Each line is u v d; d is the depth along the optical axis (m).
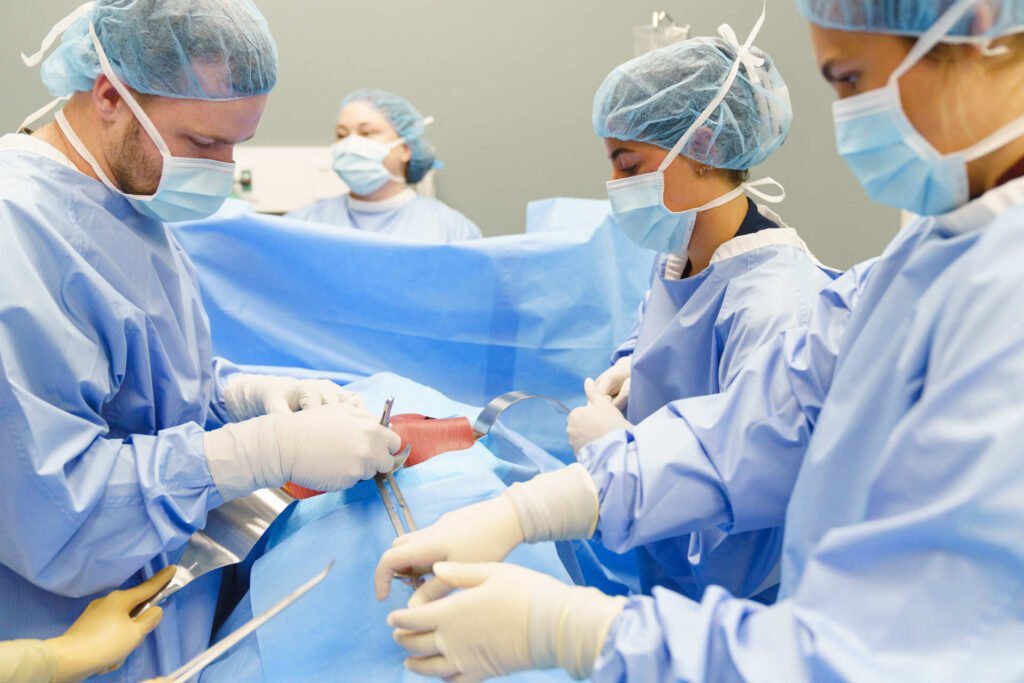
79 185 1.00
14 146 0.99
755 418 0.94
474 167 3.07
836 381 0.78
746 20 2.83
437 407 1.34
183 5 0.93
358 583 0.95
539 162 3.05
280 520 1.09
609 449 0.97
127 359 1.03
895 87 0.65
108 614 0.90
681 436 0.96
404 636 0.77
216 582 1.13
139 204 1.06
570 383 1.85
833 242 2.92
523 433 1.52
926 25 0.63
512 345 1.82
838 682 0.53
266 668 0.89
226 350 1.87
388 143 2.86
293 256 1.80
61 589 0.90
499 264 1.78
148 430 1.09
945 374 0.59
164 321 1.09
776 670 0.56
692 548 1.14
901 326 0.71
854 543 0.58
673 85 1.19
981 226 0.66
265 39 1.00
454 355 1.84
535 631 0.70
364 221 2.93
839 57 0.69
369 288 1.82
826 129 2.84
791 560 0.77
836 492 0.73
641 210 1.28
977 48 0.62
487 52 2.97
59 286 0.94
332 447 0.98
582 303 1.82
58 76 1.00
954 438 0.55
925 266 0.70
